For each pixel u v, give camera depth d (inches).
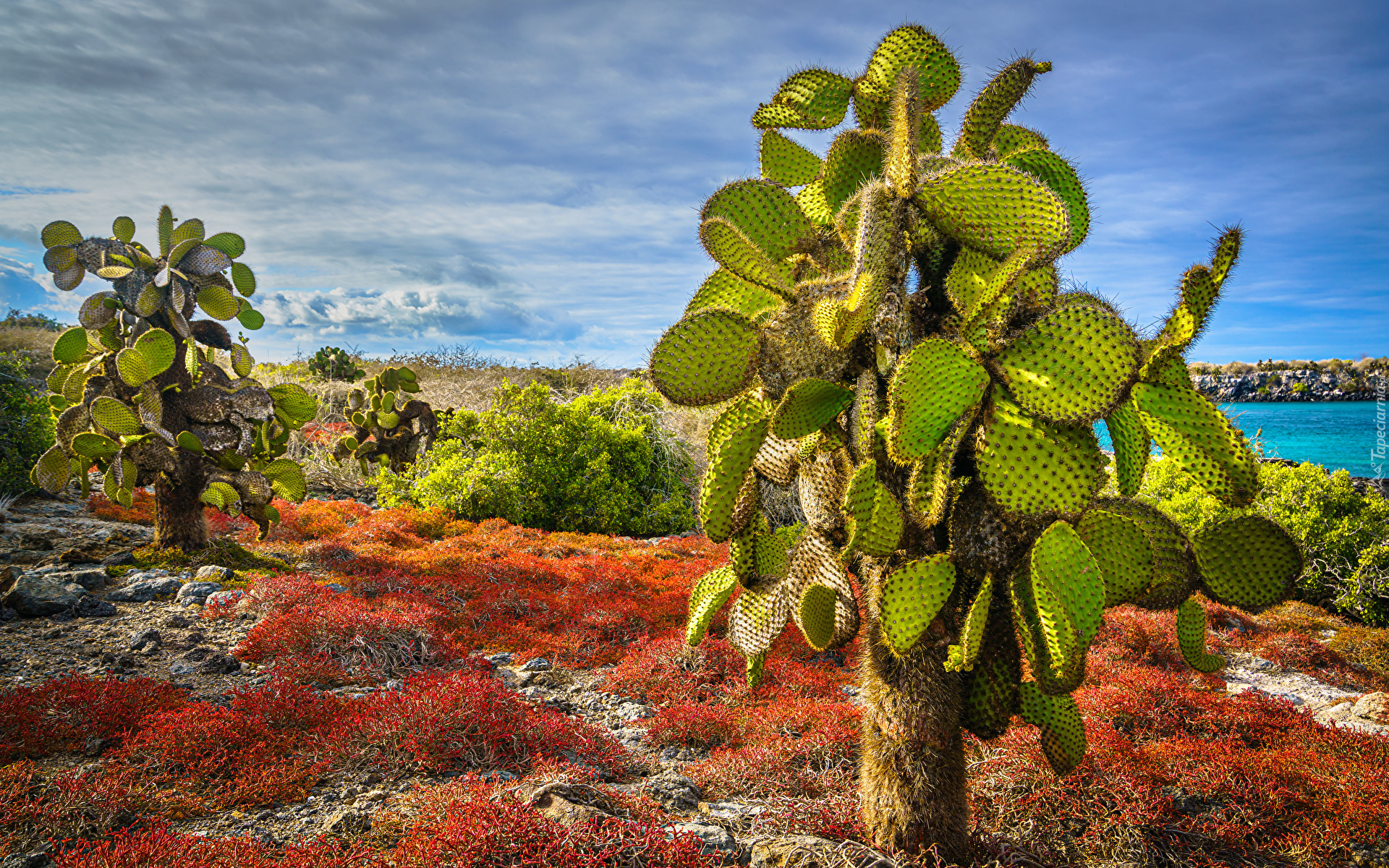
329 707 153.6
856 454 98.4
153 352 255.0
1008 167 85.5
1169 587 99.7
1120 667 218.8
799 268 107.7
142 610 220.5
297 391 300.2
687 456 514.3
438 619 230.5
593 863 97.0
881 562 100.6
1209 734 171.2
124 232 275.7
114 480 263.0
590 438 473.4
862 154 107.4
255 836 111.7
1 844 101.7
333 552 299.9
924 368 84.1
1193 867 119.5
